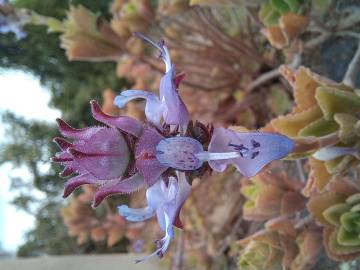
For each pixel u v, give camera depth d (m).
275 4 0.06
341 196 0.05
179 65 0.08
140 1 0.08
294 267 0.05
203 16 0.08
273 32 0.06
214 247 0.08
